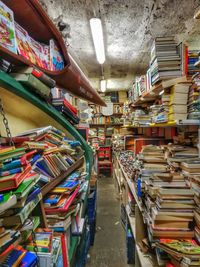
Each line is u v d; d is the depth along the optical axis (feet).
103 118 23.98
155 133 11.60
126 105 17.49
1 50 2.77
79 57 12.11
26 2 3.57
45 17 4.01
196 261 3.47
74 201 4.77
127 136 13.83
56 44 4.87
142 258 5.30
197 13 4.43
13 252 2.25
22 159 2.37
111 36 9.44
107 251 8.53
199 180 4.18
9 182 2.06
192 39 9.60
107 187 18.65
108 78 17.44
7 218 2.15
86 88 7.99
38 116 4.80
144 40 9.86
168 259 4.03
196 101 5.31
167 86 5.94
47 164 3.67
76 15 7.60
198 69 5.92
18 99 3.71
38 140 3.71
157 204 4.55
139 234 6.02
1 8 2.83
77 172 5.88
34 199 2.62
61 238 3.60
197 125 5.91
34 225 2.84
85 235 7.13
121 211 11.40
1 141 2.64
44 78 3.76
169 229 4.34
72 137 6.66
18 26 3.69
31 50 3.96
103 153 23.90
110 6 7.07
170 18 7.89
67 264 3.62
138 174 6.60
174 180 4.76
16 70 3.40
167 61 6.13
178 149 5.92
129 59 12.58
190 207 4.37
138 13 7.55
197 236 4.15
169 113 6.00
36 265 2.40
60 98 5.78
